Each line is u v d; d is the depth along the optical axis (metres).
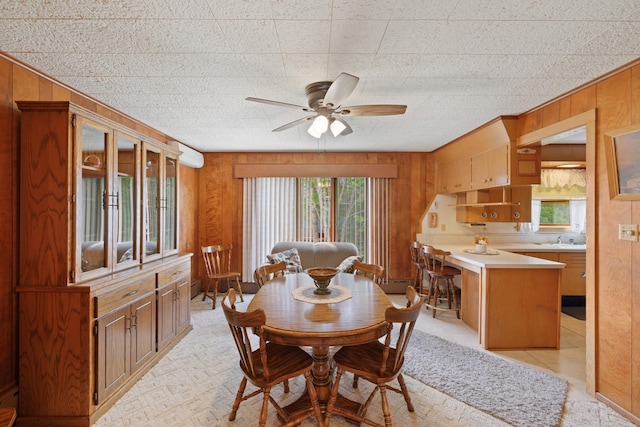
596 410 2.13
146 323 2.64
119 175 2.51
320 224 5.18
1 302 1.95
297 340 1.70
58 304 2.00
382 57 1.99
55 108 1.99
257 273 2.89
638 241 2.00
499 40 1.79
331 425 1.99
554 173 4.93
